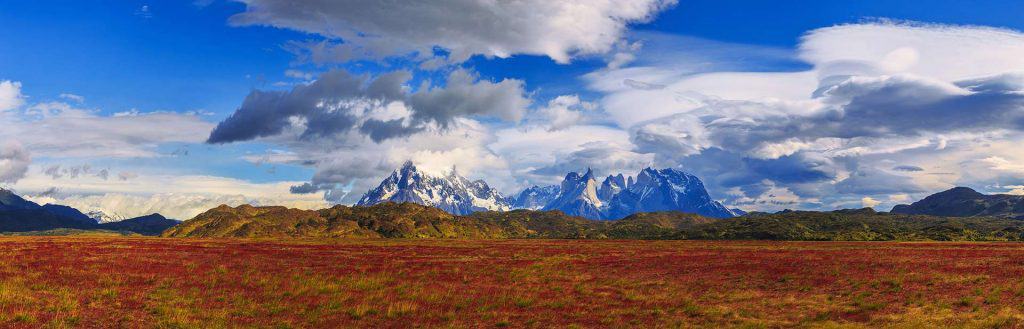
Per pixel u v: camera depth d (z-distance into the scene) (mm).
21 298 43500
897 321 37156
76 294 46781
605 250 116438
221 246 120000
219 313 40500
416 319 39938
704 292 52375
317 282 57500
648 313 41906
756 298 48312
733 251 110500
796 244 150125
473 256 95875
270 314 41281
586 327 37469
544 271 70188
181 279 58656
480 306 44625
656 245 146750
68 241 133250
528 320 39469
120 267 68000
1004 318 36156
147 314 40062
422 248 122938
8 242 123562
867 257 87062
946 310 40094
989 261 75188
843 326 35844
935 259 80750
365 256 93688
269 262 79625
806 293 50344
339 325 37812
